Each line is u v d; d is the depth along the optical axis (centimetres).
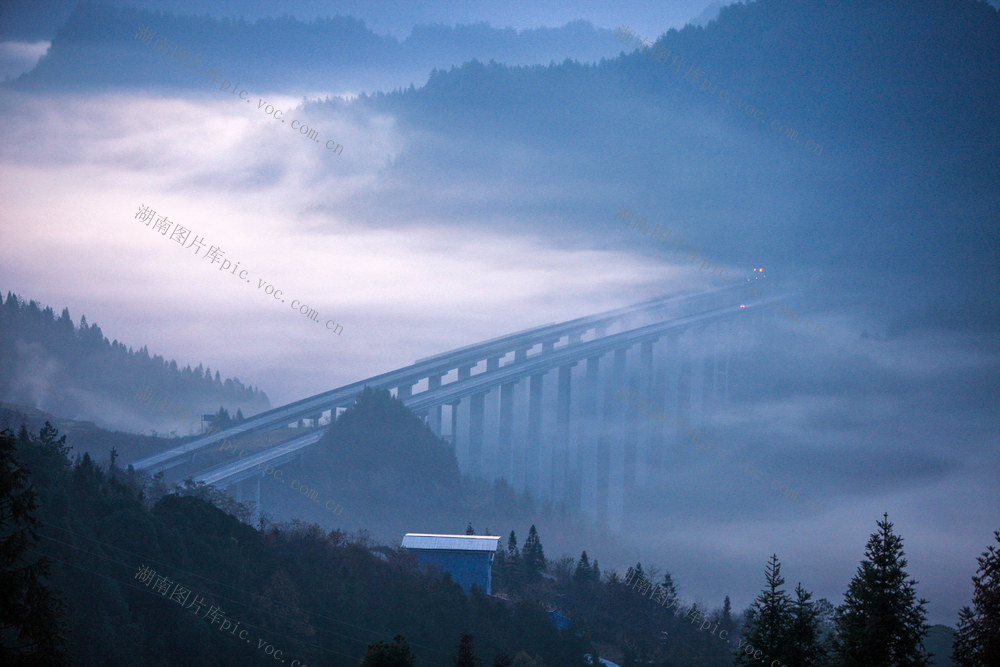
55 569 10988
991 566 6397
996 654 6103
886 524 7494
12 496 5122
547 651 13562
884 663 7056
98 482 13925
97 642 10406
